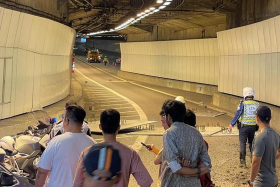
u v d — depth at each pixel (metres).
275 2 13.55
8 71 9.20
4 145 5.12
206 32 26.83
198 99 23.41
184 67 29.50
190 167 3.66
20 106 10.00
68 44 15.98
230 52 18.20
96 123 13.82
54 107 12.51
